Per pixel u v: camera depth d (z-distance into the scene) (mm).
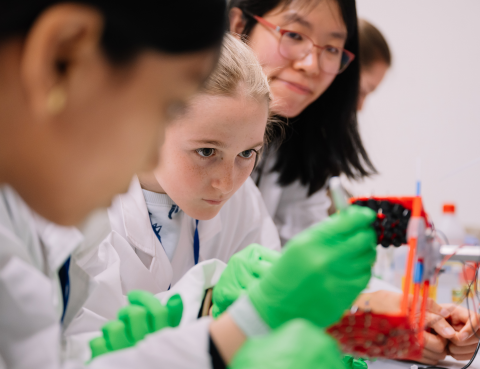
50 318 571
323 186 1726
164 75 454
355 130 1775
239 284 806
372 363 994
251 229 1360
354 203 693
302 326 451
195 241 1209
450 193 2555
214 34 476
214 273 984
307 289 528
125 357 525
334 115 1688
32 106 419
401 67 2592
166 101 470
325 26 1503
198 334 548
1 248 591
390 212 677
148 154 499
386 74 2521
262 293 550
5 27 403
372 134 2631
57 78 404
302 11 1474
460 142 2537
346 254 534
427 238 676
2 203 670
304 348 426
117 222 1061
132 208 1079
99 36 404
